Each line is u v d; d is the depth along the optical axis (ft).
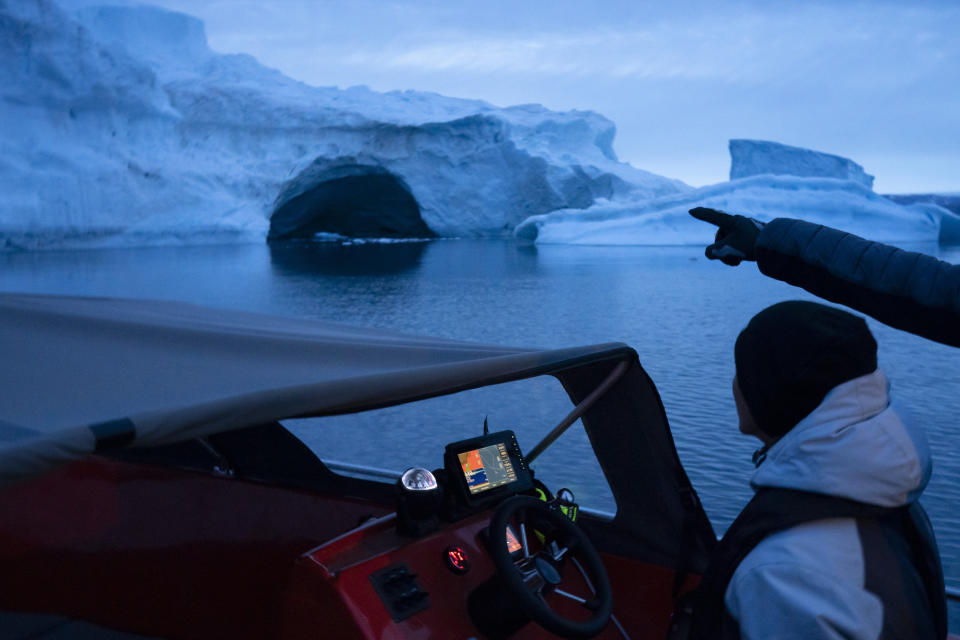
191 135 161.68
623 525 7.08
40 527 8.98
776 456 2.91
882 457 2.69
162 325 6.20
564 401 22.53
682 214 168.66
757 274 96.63
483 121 177.99
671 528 6.82
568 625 5.36
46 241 130.93
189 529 8.55
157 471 8.68
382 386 4.87
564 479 15.21
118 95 139.33
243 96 168.66
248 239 154.61
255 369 5.16
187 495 8.58
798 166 217.15
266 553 8.30
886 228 165.99
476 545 6.25
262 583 8.32
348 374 5.17
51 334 5.91
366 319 57.88
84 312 7.20
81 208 132.87
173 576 8.65
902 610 2.59
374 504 8.02
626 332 50.42
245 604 8.41
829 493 2.70
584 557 6.04
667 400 28.76
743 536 2.90
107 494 8.84
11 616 9.00
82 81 132.05
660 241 164.25
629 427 6.91
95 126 139.03
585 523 7.28
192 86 169.48
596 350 6.38
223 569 8.48
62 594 9.01
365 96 202.90
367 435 22.02
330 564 5.65
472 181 186.09
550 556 5.99
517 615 5.73
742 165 221.25
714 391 30.42
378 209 203.82
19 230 124.06
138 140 148.05
